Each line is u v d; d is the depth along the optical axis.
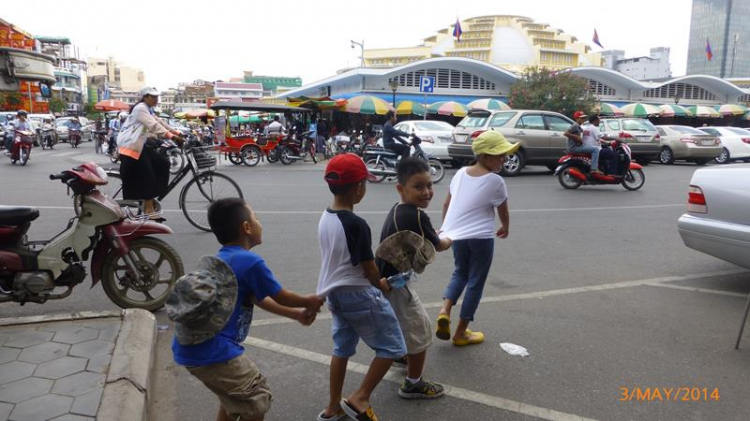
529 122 14.84
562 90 30.45
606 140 12.80
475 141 3.93
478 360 3.82
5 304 4.70
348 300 2.83
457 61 32.97
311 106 23.69
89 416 2.75
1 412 2.76
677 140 19.70
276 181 13.25
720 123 42.00
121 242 4.40
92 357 3.36
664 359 3.84
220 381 2.38
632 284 5.52
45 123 25.47
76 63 92.25
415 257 2.99
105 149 20.52
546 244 7.12
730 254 5.04
